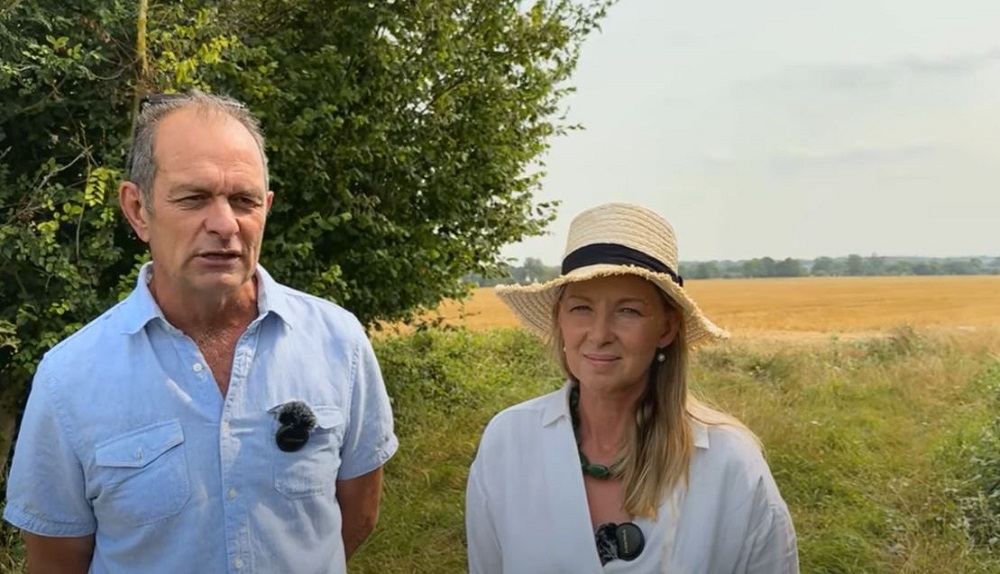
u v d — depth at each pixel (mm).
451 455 6602
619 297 1792
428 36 6500
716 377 10055
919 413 8555
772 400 8531
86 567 1858
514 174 7508
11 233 4332
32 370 4539
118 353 1761
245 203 1756
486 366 10148
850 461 6391
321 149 5766
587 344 1826
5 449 4828
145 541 1726
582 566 1777
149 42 4770
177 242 1701
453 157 6875
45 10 4559
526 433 1933
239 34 5504
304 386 1871
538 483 1867
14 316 4629
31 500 1759
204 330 1834
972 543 4836
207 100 1801
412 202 6953
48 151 4930
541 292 2004
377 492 2170
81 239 4840
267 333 1870
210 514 1741
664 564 1749
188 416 1751
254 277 1919
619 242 1827
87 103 4746
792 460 6266
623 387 1821
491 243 7781
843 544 4848
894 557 4828
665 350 1882
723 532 1782
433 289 7191
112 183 4527
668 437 1814
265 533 1780
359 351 2020
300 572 1827
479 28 6848
